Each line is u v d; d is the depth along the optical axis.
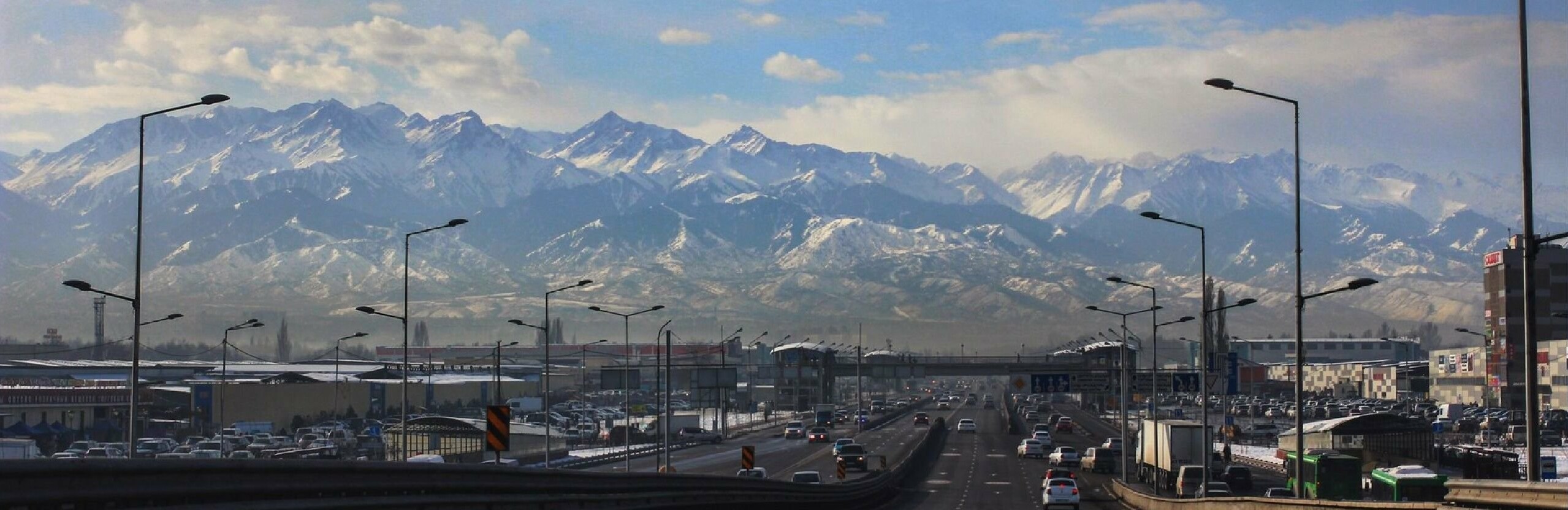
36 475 25.53
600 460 148.38
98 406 166.62
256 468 32.59
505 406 52.78
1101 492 121.06
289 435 185.88
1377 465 128.25
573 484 54.78
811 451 181.00
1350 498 101.06
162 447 138.50
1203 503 72.75
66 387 172.75
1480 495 38.81
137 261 70.88
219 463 31.05
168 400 195.38
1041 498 109.69
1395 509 46.19
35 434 147.88
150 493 28.67
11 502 24.98
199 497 30.36
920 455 157.75
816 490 92.25
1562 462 142.62
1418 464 128.38
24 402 151.88
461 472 44.66
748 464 110.88
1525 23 37.91
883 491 112.81
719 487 73.88
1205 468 92.25
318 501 35.22
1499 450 127.81
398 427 144.50
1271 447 191.25
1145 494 95.19
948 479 133.75
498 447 52.69
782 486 85.06
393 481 40.06
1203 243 94.69
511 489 48.84
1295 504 56.53
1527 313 37.56
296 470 34.47
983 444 196.12
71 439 154.00
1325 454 105.44
